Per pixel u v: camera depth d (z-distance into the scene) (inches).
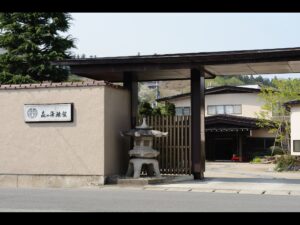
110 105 546.3
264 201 386.6
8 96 565.6
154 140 605.9
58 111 542.6
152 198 402.6
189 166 589.3
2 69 962.7
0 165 561.6
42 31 953.5
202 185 516.1
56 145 543.5
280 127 1261.1
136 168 543.8
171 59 550.9
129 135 556.1
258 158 1268.5
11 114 562.9
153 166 554.3
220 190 471.2
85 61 578.2
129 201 382.3
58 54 949.2
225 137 1403.8
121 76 645.9
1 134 565.0
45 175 544.7
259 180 588.7
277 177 682.2
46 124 549.3
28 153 552.7
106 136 533.3
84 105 537.3
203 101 601.6
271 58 518.6
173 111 1248.2
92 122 533.3
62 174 538.6
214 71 614.2
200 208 344.2
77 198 402.3
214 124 1375.5
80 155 534.6
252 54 521.0
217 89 1493.6
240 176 702.5
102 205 359.3
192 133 588.7
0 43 967.0
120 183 522.3
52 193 444.5
